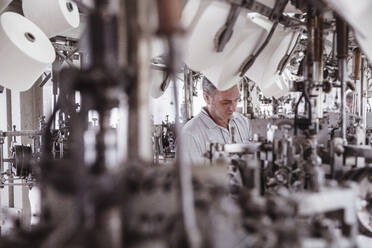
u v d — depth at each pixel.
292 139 1.28
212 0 1.29
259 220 0.73
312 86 1.40
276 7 1.49
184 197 0.61
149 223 0.67
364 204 1.19
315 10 1.44
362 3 0.99
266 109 5.74
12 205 4.79
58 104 0.82
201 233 0.65
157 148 3.77
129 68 0.66
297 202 0.76
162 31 0.59
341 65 1.59
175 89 0.63
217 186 0.78
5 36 1.88
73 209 0.68
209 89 2.52
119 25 0.68
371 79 5.00
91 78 0.56
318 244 0.70
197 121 2.55
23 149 2.97
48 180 0.66
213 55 1.46
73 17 2.41
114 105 0.70
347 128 2.60
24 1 2.25
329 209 0.82
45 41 2.18
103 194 0.59
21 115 4.60
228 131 2.56
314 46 1.46
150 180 0.71
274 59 1.80
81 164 0.61
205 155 1.46
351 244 0.77
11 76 2.01
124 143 0.74
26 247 0.72
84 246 0.60
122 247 0.61
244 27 1.52
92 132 0.70
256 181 1.12
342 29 1.56
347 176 1.23
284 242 0.65
